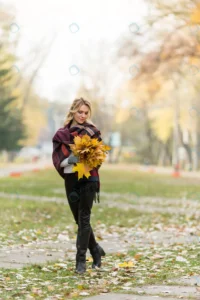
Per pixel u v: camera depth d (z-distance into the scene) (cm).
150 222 1352
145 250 913
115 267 744
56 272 726
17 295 605
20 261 809
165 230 1198
